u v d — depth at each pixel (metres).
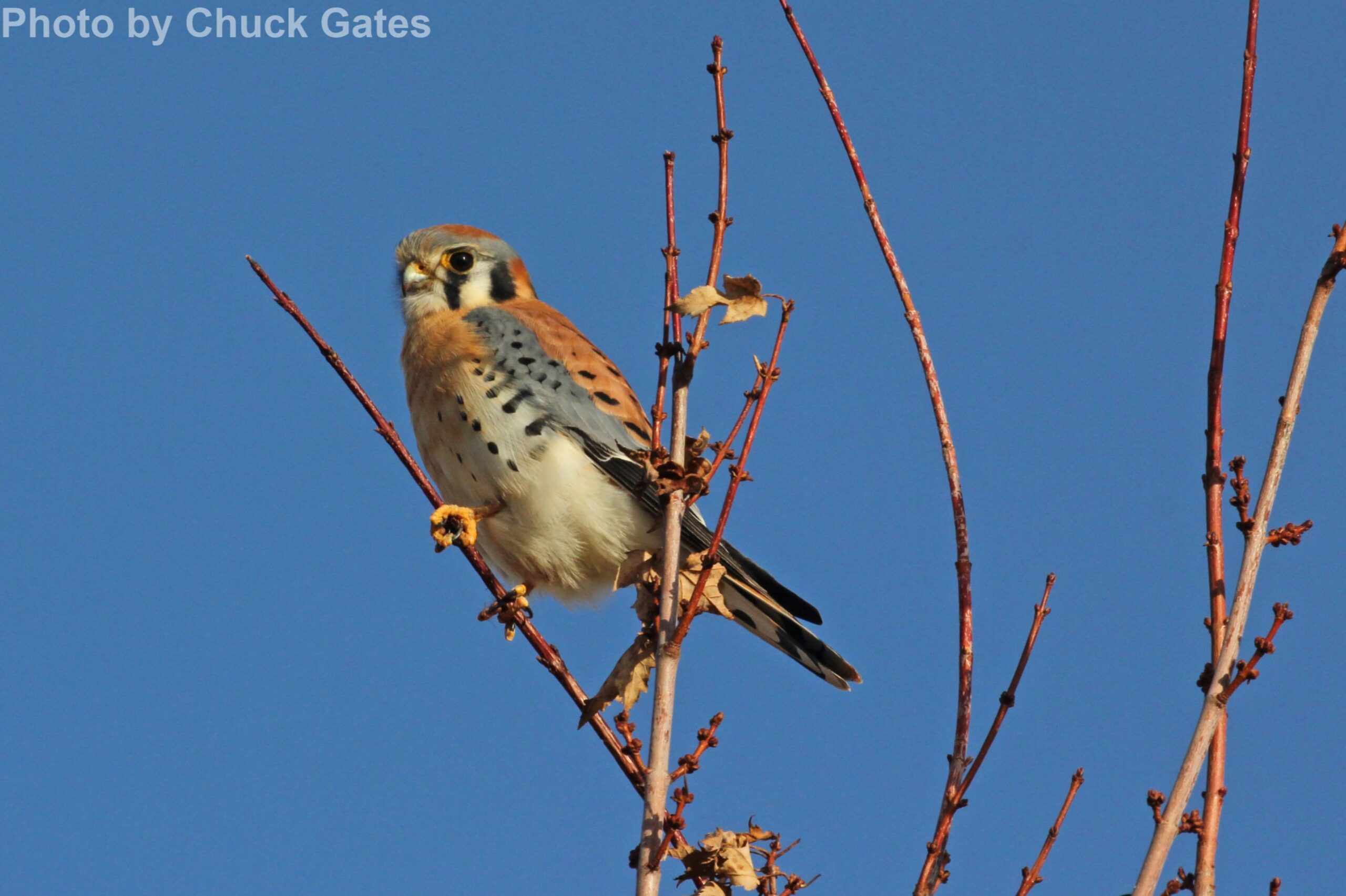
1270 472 6.05
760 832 6.45
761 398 6.39
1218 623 6.14
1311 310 6.14
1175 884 5.93
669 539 6.30
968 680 6.37
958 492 6.70
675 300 6.62
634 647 7.15
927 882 5.84
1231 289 6.67
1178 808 5.66
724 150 6.90
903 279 7.13
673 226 6.89
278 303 9.16
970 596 6.51
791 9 7.48
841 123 7.39
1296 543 6.10
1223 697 5.76
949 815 6.02
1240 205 6.74
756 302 6.52
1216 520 6.36
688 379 6.57
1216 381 6.55
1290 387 6.09
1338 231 6.20
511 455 10.73
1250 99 6.82
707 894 6.17
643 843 5.74
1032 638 6.44
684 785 5.98
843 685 10.17
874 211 7.26
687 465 6.47
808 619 10.13
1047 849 6.01
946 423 6.84
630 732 7.02
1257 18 6.88
